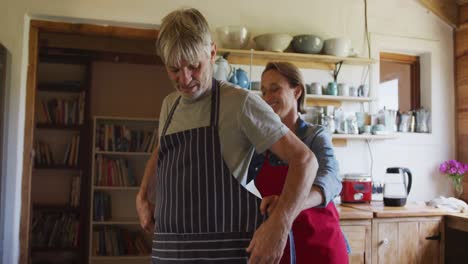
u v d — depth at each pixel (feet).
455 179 11.33
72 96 14.83
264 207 3.89
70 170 14.64
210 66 4.15
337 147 10.91
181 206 4.02
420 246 9.05
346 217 8.50
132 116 15.25
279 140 3.91
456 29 12.14
